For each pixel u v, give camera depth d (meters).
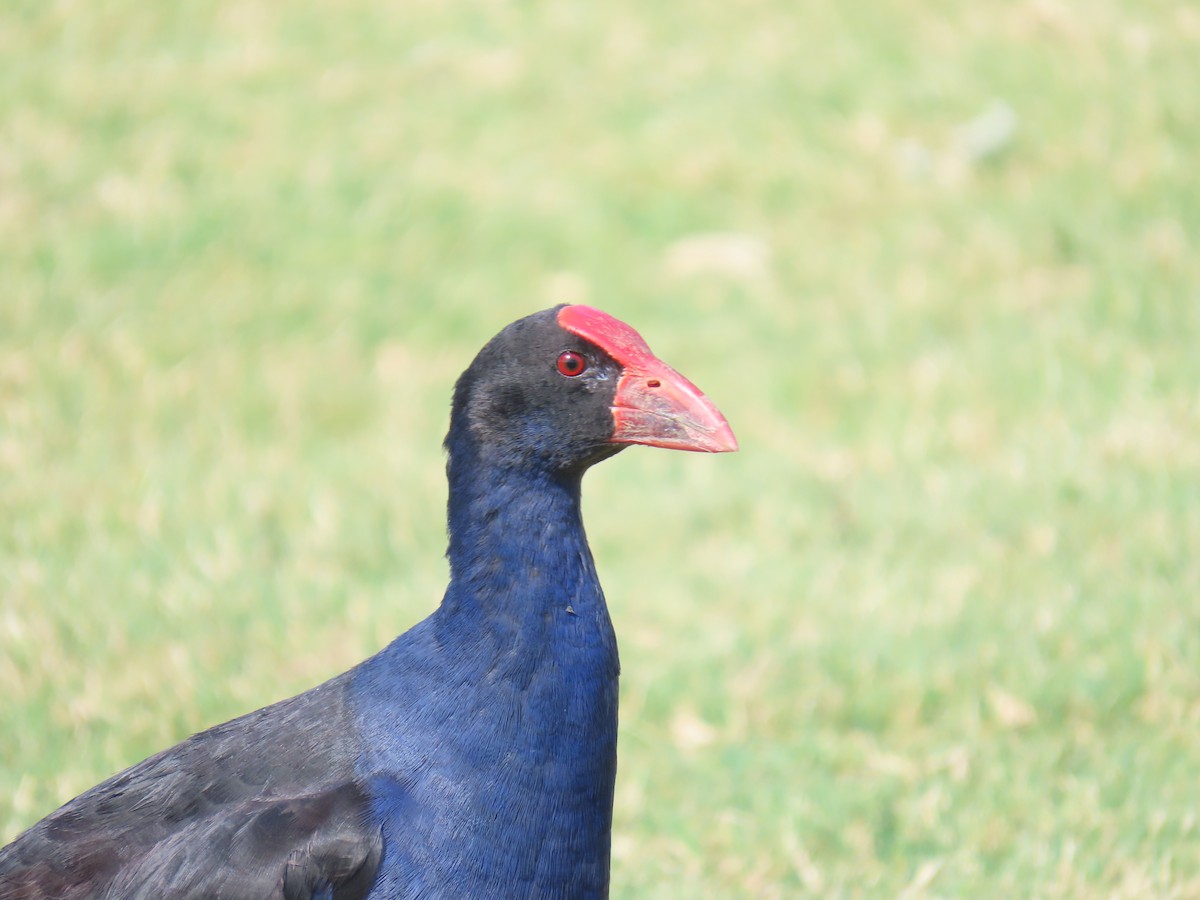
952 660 10.34
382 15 19.77
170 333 14.95
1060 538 11.65
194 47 19.28
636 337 6.63
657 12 19.61
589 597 6.48
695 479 13.28
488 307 15.68
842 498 12.66
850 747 9.70
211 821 6.22
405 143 17.66
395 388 14.64
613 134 17.78
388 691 6.47
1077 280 15.52
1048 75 18.52
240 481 12.95
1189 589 10.80
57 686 10.01
